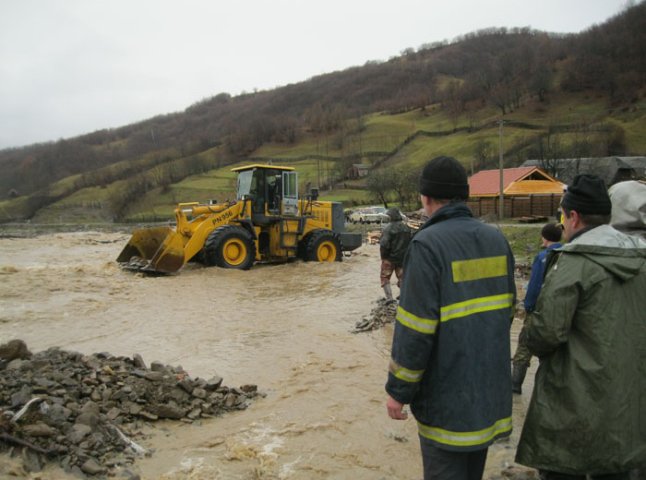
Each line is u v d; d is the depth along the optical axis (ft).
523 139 242.17
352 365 21.80
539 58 376.68
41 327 28.96
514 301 9.44
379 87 483.10
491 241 9.11
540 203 113.70
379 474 13.12
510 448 14.40
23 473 11.15
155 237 49.75
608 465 9.18
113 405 15.29
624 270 9.34
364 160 296.92
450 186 9.27
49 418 13.01
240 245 49.78
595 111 285.43
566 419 9.41
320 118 372.99
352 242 61.05
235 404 17.19
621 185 12.34
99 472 11.95
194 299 36.52
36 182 361.51
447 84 440.86
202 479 12.37
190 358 23.11
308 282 43.80
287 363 22.21
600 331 9.30
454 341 8.54
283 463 13.47
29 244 95.30
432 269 8.55
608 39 346.54
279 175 54.24
